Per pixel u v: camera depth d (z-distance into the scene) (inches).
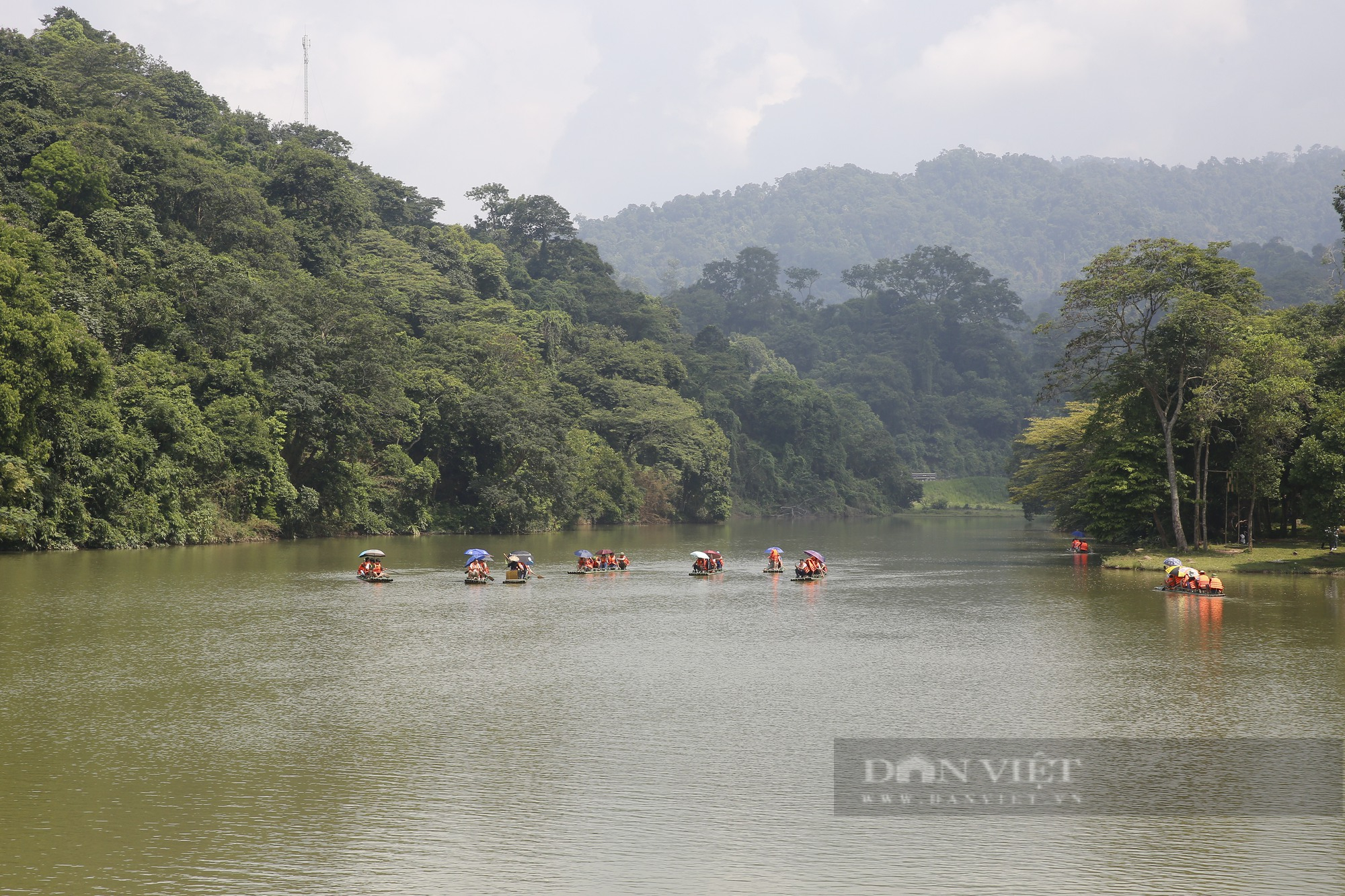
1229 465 3031.5
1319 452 2524.6
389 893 645.3
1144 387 2977.4
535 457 5142.7
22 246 3051.2
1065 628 1748.3
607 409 7012.8
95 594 2068.2
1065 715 1102.4
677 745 976.3
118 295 3481.8
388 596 2164.1
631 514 6589.6
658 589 2415.1
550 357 7111.2
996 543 4653.1
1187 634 1672.0
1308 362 2871.6
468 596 2209.6
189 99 6776.6
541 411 5152.6
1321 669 1359.5
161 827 752.3
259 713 1089.4
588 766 907.4
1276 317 3452.3
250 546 3548.2
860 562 3383.4
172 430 3267.7
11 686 1220.5
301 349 3976.4
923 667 1380.4
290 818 773.3
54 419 2802.7
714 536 5275.6
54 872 671.8
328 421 4001.0
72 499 2903.5
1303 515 2669.8
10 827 750.5
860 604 2118.6
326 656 1430.9
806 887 662.5
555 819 775.7
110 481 3036.4
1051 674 1332.4
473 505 5152.6
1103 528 3051.2
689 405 7603.4
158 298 3553.2
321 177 6195.9
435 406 4889.3
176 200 4665.4
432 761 919.0
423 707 1124.5
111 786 843.4
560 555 3607.3
